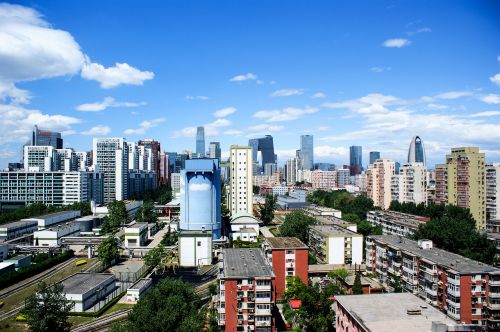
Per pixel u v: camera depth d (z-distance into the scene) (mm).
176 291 101750
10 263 157500
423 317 75188
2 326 109188
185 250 175375
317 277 156250
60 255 182625
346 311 81188
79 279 136625
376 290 132250
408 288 125000
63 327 99562
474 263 112125
